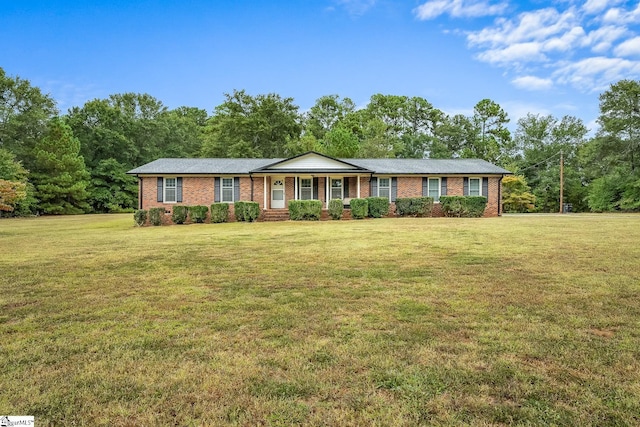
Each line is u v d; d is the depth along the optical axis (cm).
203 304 427
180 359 282
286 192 2288
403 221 1734
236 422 202
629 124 3322
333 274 577
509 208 3547
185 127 5025
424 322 357
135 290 496
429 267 625
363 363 271
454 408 213
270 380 248
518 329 336
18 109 3634
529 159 4309
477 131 5106
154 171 2108
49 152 3475
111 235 1265
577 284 496
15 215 3067
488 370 259
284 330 341
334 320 366
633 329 333
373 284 511
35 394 232
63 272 618
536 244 887
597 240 953
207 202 2166
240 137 4122
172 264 685
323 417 206
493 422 200
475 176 2312
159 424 201
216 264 680
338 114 5303
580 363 268
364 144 3969
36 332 343
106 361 279
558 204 4066
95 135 4134
